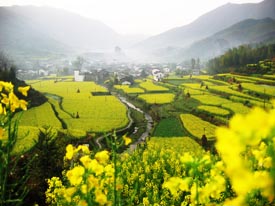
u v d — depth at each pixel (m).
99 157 3.25
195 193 2.52
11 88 3.73
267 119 1.31
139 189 14.09
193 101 94.38
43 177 15.88
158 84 139.75
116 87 131.38
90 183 3.22
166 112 82.81
